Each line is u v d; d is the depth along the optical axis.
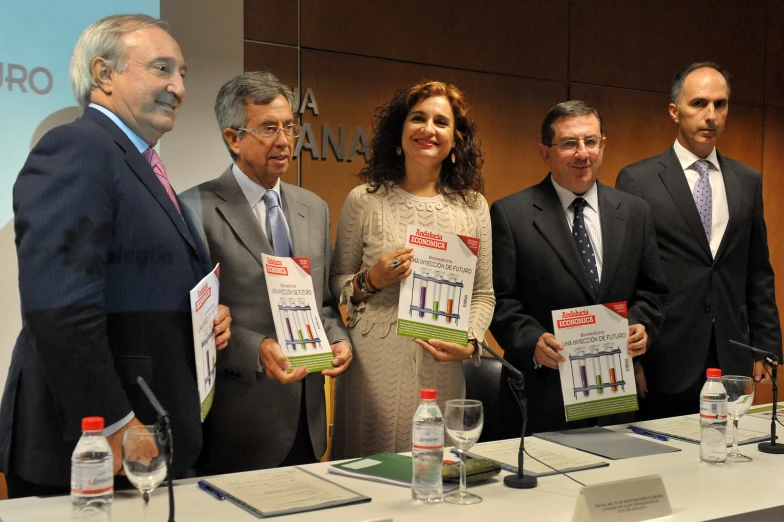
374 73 4.18
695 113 3.07
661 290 2.76
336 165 4.11
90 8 3.26
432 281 2.34
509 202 2.79
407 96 2.56
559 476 1.87
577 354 2.33
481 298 2.60
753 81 5.43
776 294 5.52
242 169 2.36
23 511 1.57
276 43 3.92
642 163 3.19
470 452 2.09
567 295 2.65
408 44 4.26
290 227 2.40
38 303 1.53
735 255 3.05
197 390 1.83
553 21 4.68
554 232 2.70
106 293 1.72
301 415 2.37
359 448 2.52
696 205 3.07
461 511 1.58
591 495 1.52
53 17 3.17
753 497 1.71
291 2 3.95
